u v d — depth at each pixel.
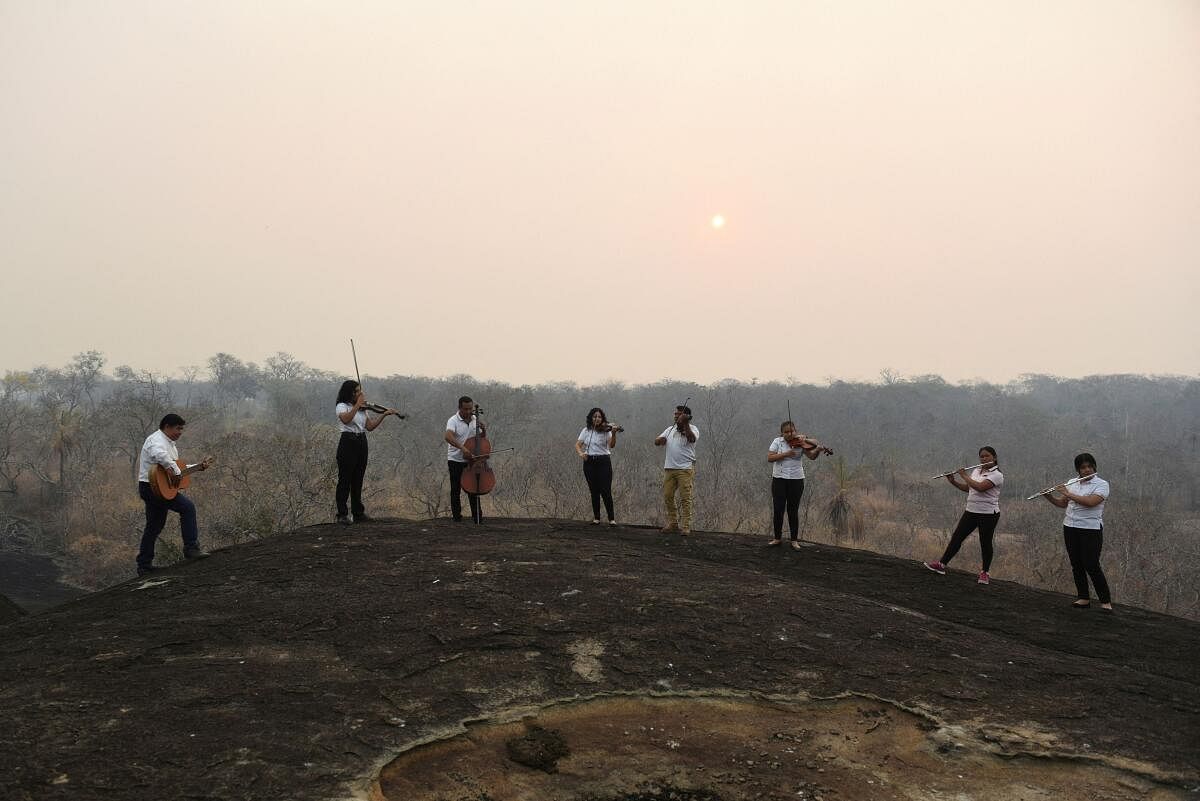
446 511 29.72
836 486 33.75
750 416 77.19
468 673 4.93
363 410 9.77
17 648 5.51
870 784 4.03
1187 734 4.50
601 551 8.38
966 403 93.25
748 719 4.68
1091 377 120.38
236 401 98.88
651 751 4.32
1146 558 28.16
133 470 44.91
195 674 4.82
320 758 3.80
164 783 3.46
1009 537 35.47
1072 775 4.09
